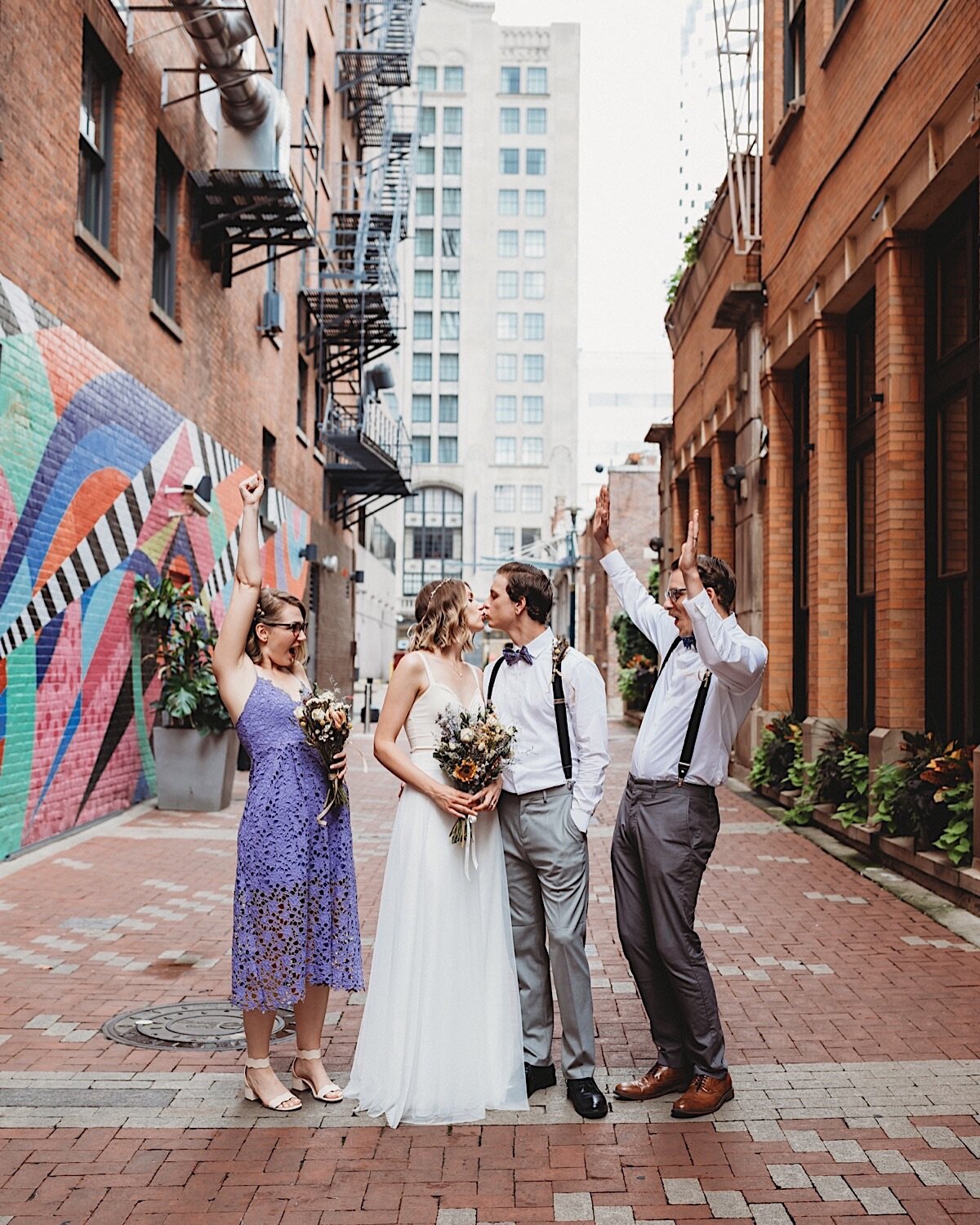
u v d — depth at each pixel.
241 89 13.28
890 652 9.25
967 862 7.54
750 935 6.93
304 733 4.45
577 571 46.34
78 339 10.34
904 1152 3.92
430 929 4.35
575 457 96.94
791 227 12.94
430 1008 4.30
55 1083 4.57
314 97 23.22
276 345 19.53
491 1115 4.32
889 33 9.34
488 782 4.41
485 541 95.31
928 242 9.41
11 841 9.25
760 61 15.09
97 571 11.04
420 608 4.69
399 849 4.46
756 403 14.62
